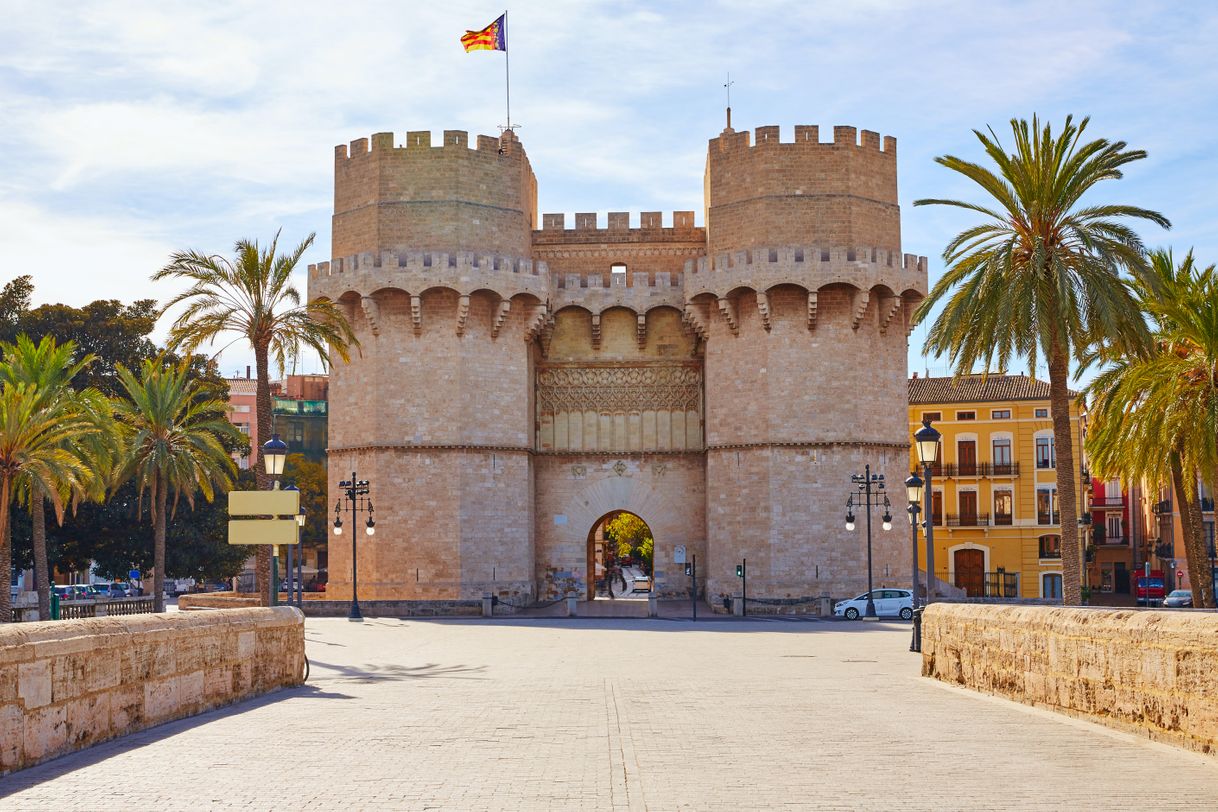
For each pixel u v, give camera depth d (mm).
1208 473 35969
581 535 72688
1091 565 105938
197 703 20594
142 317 82312
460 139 67500
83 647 16406
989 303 36594
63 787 13344
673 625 56594
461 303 66438
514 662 34094
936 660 27297
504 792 12930
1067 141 36906
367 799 12547
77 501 57219
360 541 67750
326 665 33125
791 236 66438
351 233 68625
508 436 68250
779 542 65812
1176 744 15984
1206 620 15289
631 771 14266
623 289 71188
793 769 14328
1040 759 14992
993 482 89438
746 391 67188
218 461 66000
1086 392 42781
